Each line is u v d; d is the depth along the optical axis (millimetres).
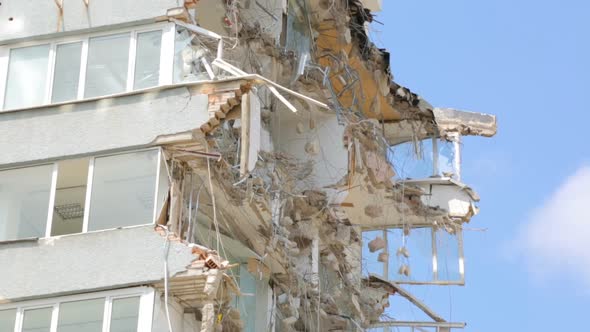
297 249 67125
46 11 62625
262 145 67875
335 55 77312
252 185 61656
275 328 65375
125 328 53812
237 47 66062
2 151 59438
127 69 60250
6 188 58719
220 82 58469
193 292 54719
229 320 56500
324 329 70812
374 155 77125
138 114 58750
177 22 60875
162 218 56406
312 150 73625
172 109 58469
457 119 84938
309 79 71625
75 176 58438
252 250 64000
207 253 54938
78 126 59219
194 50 59938
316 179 73938
